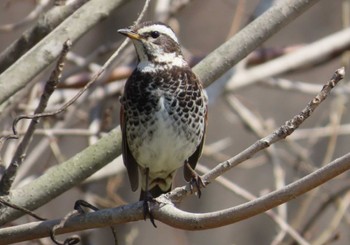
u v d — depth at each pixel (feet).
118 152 29.25
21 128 34.32
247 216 24.12
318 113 60.39
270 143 24.34
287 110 65.82
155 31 31.12
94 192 45.91
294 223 42.06
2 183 27.81
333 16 67.62
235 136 65.10
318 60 44.60
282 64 44.24
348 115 52.85
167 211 25.64
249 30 30.14
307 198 44.37
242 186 62.28
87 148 29.04
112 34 58.03
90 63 40.52
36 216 26.68
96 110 40.04
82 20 28.45
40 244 37.04
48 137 36.73
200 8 63.10
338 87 43.70
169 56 31.12
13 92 27.81
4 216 28.09
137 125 30.86
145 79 30.83
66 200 57.00
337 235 39.68
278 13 29.81
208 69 30.63
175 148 31.04
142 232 59.72
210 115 65.16
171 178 32.37
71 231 26.37
